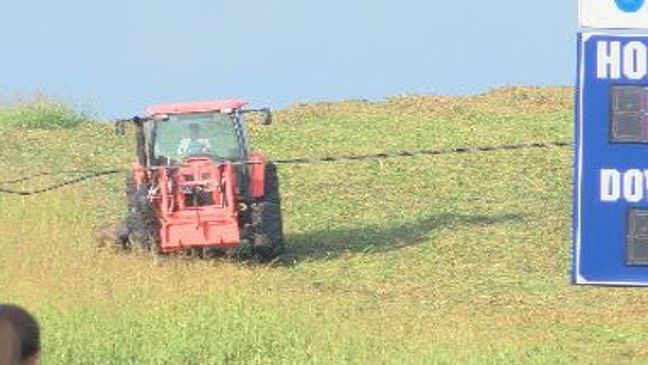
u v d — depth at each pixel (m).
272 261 76.62
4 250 70.00
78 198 91.75
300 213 92.50
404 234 85.69
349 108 130.88
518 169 105.25
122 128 76.44
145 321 51.50
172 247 74.00
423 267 77.06
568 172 104.12
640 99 44.44
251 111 77.31
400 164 107.56
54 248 71.38
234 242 74.31
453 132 118.94
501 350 51.06
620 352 55.62
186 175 74.88
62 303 54.25
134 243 75.88
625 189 44.69
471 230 86.38
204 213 74.62
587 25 44.44
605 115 44.56
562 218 89.75
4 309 14.36
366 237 84.94
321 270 76.00
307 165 108.19
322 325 54.97
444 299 68.44
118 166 110.12
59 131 126.19
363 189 99.50
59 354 46.94
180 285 59.28
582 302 68.06
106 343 48.12
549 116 124.69
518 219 89.44
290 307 57.56
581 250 44.91
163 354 47.66
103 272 63.09
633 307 66.56
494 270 76.25
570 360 52.22
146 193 75.06
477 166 106.56
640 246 44.72
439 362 48.56
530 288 71.62
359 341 51.84
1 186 94.00
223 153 76.38
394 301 67.50
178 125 76.75
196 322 51.72
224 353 49.03
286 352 50.06
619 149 44.59
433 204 94.50
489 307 66.31
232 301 55.88
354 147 114.31
